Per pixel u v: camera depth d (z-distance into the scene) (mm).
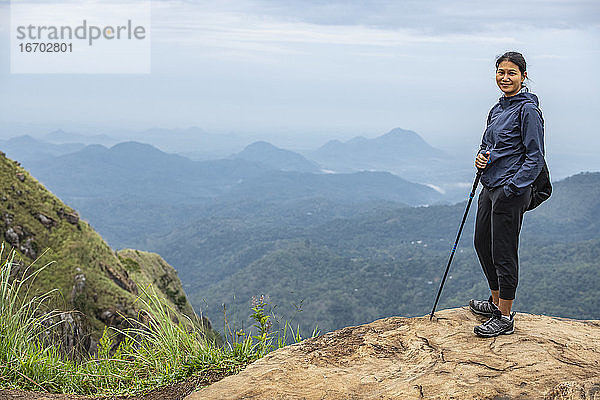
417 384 3396
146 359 5359
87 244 16875
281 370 3785
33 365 5070
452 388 3289
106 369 5449
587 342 3900
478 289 124000
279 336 4879
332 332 4453
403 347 4023
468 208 4184
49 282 14742
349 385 3535
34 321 5691
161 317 5520
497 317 4074
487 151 3996
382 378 3598
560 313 106000
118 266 17891
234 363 4816
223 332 5078
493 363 3584
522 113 3881
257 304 5035
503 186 3908
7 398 4078
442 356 3750
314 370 3760
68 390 5047
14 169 17641
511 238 3941
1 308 5383
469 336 4051
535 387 3258
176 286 22500
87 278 15539
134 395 4719
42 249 15852
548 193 4031
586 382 3168
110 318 15031
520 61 3975
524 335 3996
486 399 3164
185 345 5211
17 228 15688
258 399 3455
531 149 3811
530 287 119312
